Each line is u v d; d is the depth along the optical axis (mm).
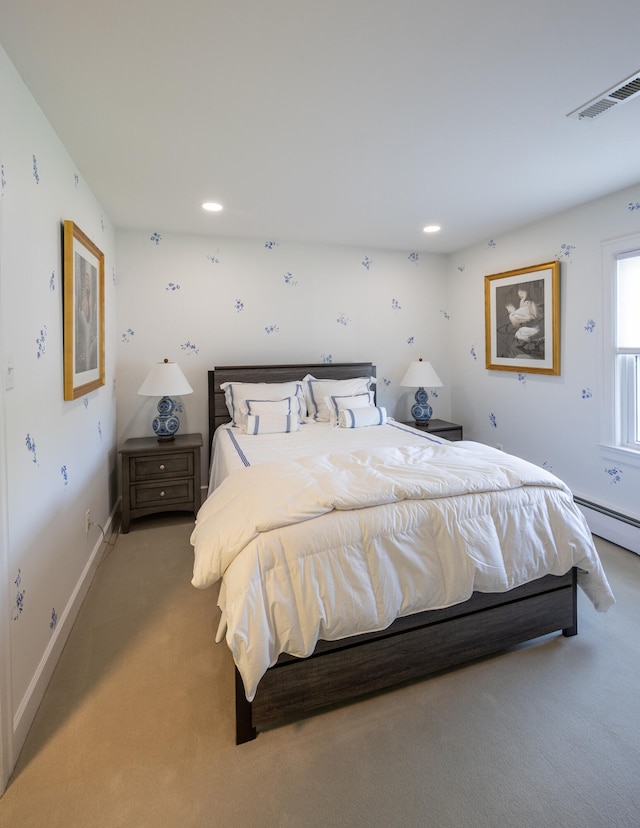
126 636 1927
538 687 1610
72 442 2072
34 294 1587
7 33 1312
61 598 1861
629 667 1705
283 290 3846
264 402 3361
